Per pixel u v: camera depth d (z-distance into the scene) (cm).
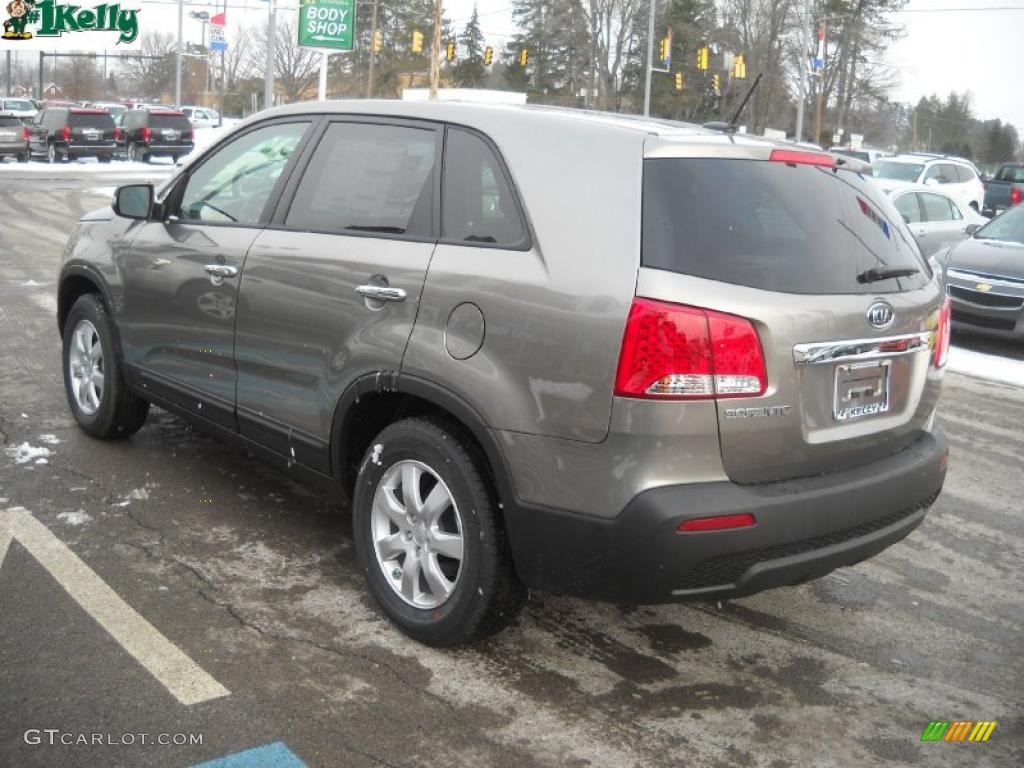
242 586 396
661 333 296
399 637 364
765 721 329
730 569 308
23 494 472
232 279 428
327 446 390
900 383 356
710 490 300
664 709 331
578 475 309
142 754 287
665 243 306
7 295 945
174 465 523
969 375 912
